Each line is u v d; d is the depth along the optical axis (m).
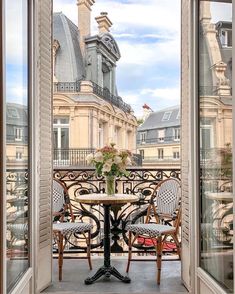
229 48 2.39
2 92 2.14
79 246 4.36
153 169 4.61
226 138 2.43
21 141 2.75
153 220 4.61
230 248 2.33
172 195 3.91
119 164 3.71
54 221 4.08
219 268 2.55
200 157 3.05
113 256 4.37
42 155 3.21
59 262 3.52
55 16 9.27
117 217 4.39
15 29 2.55
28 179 2.95
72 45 9.02
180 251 3.64
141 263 4.07
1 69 2.14
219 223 2.56
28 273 2.82
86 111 8.45
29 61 2.95
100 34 8.93
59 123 8.42
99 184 4.55
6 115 2.28
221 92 2.55
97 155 3.72
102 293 3.16
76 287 3.31
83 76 8.84
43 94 3.26
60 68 8.83
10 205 2.41
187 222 3.22
